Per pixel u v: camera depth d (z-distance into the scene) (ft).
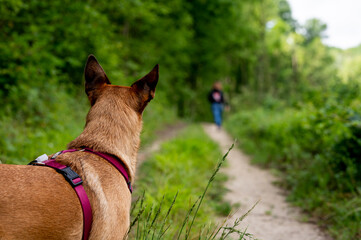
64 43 23.13
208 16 72.18
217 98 47.80
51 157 6.08
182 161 19.56
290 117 27.14
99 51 26.58
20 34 20.21
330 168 15.38
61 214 4.73
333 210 12.57
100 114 6.68
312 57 200.34
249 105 85.71
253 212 13.62
